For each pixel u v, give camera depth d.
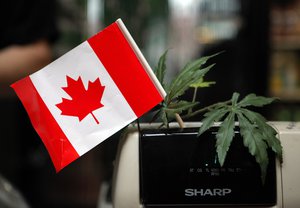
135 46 0.54
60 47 2.19
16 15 1.56
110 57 0.55
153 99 0.54
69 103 0.54
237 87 2.66
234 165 0.53
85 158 2.59
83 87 0.55
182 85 0.56
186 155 0.54
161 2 2.49
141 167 0.54
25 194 2.66
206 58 0.58
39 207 2.65
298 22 3.46
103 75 0.55
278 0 3.46
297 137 0.54
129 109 0.54
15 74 1.55
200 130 0.53
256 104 0.56
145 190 0.54
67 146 0.53
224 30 2.91
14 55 1.55
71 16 2.23
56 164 0.53
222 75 2.66
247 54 2.81
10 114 2.63
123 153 0.54
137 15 2.16
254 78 2.77
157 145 0.54
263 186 0.53
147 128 0.56
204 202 0.53
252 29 2.90
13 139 2.66
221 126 0.53
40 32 1.61
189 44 2.81
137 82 0.54
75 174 2.67
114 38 0.55
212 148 0.54
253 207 0.54
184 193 0.53
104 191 1.06
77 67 0.55
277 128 0.56
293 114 3.40
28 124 2.68
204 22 2.90
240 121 0.54
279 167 0.53
